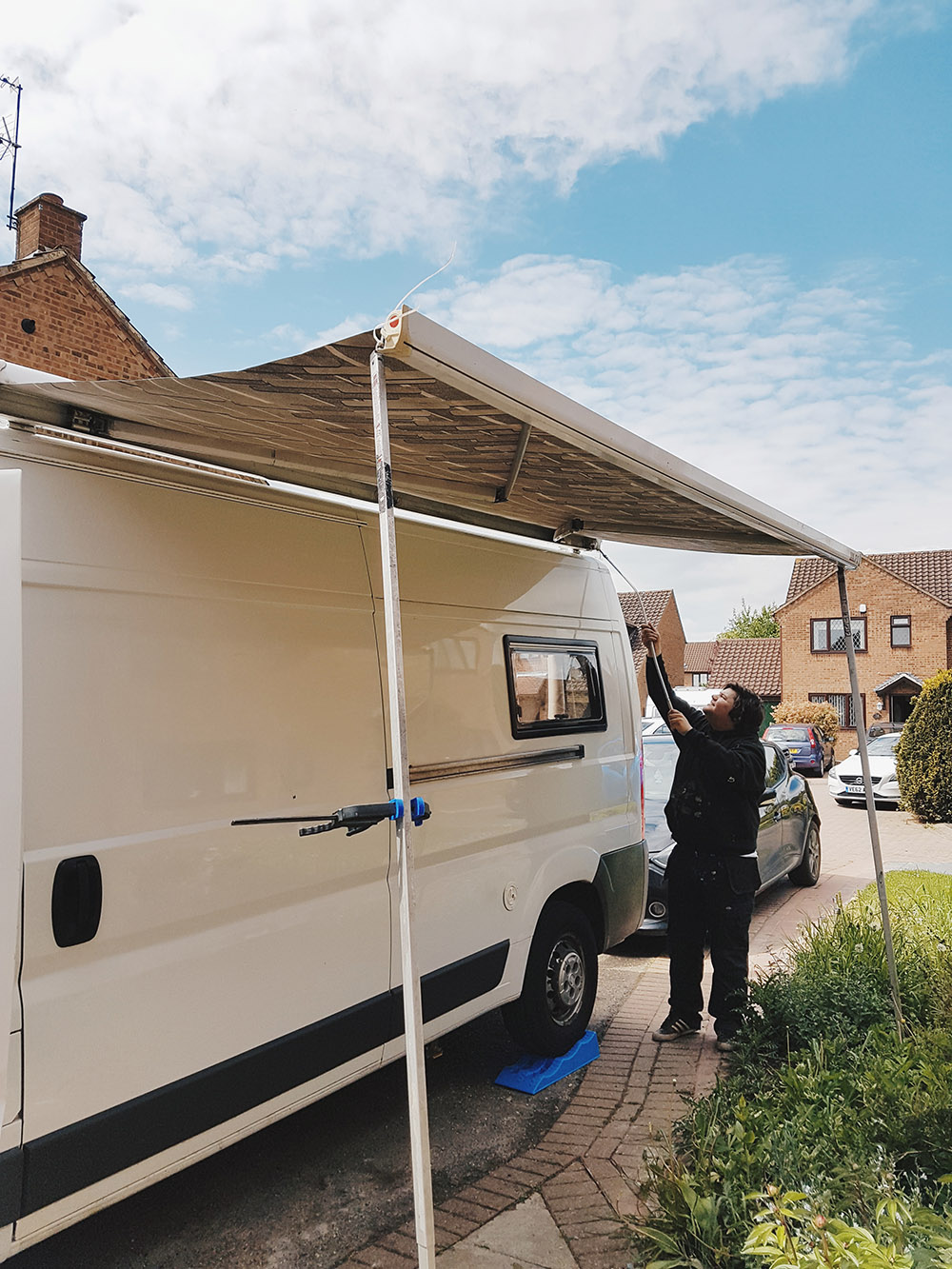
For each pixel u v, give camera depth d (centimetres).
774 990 466
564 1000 479
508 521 496
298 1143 396
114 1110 264
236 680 316
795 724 2570
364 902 356
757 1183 292
